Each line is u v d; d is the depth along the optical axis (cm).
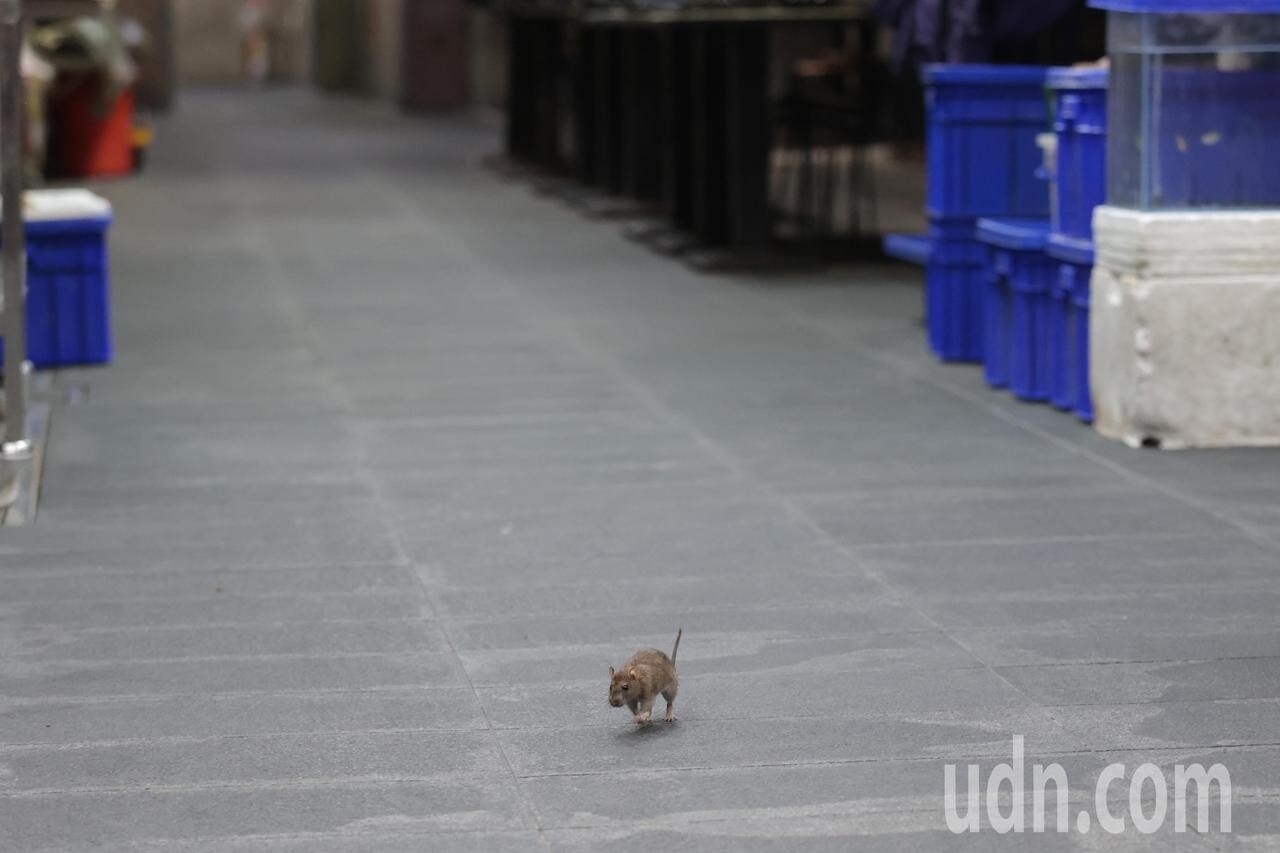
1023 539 1672
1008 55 2803
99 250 2600
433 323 2980
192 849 1027
